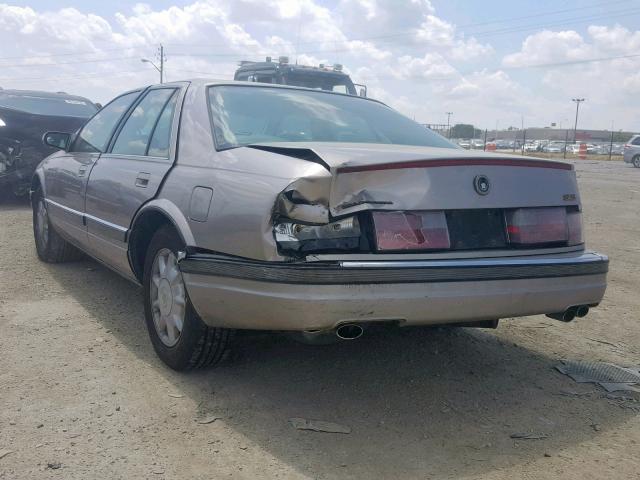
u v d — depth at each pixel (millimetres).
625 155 32875
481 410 3484
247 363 3963
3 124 9578
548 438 3205
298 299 2877
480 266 3129
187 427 3154
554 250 3514
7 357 3928
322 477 2775
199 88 4141
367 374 3881
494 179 3305
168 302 3797
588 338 4770
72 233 5410
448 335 4660
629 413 3523
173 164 3885
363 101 4762
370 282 2914
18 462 2799
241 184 3209
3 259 6469
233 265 3102
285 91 4410
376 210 3016
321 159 3035
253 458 2904
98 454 2887
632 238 9148
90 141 5477
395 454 2988
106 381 3633
